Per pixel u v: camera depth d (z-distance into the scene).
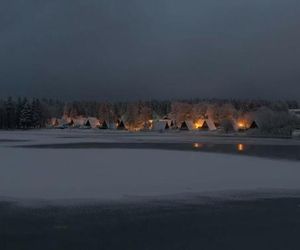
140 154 41.44
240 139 80.06
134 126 165.12
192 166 30.95
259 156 39.81
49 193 19.64
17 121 170.50
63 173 26.67
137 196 19.03
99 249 11.52
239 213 15.86
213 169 29.22
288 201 18.12
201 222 14.49
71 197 18.72
